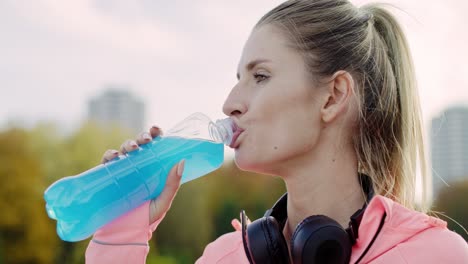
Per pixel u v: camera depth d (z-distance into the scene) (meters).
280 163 1.00
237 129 1.01
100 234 1.04
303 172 1.00
